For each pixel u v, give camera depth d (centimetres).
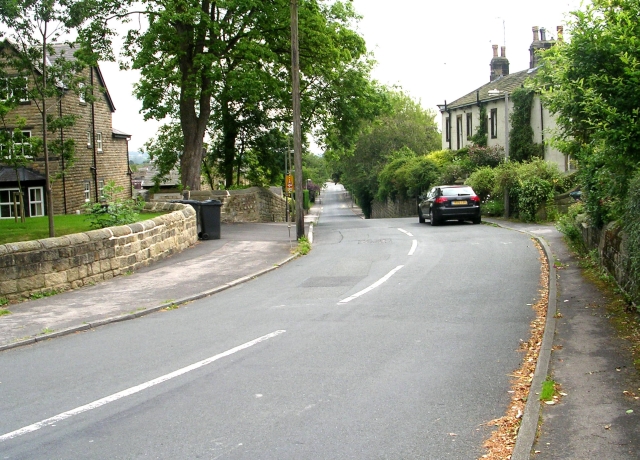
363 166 6575
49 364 764
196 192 3052
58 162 3406
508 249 1686
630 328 757
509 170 2678
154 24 2648
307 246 1895
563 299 962
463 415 539
